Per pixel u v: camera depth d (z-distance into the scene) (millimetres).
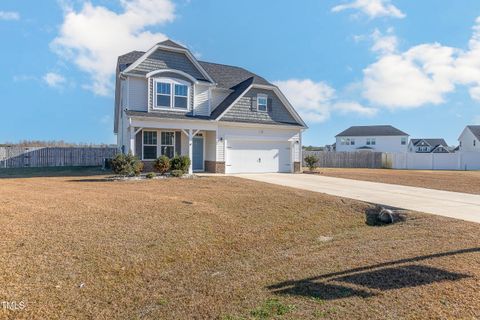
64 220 7668
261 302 4055
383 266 4910
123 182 14469
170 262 5891
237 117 20859
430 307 3557
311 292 4219
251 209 9742
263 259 6051
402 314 3438
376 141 55875
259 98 21812
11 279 4758
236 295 4387
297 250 6496
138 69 18688
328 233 8023
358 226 8711
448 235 6648
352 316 3465
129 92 18531
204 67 24188
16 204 9055
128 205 9492
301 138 23344
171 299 4422
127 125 18281
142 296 4562
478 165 38094
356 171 27328
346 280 4477
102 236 6785
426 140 67562
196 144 21141
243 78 24609
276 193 12188
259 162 21797
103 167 23906
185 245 6684
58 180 15352
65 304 4262
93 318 3961
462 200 11508
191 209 9336
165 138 20000
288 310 3732
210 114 20938
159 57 19406
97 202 9711
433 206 10156
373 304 3713
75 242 6355
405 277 4410
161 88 18969
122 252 6070
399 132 54969
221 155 20328
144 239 6801
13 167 25750
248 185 14148
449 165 38156
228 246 6867
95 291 4672
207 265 5848
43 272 5074
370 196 12102
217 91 22359
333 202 10836
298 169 23281
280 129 22484
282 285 4574
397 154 38156
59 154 27891
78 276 5055
